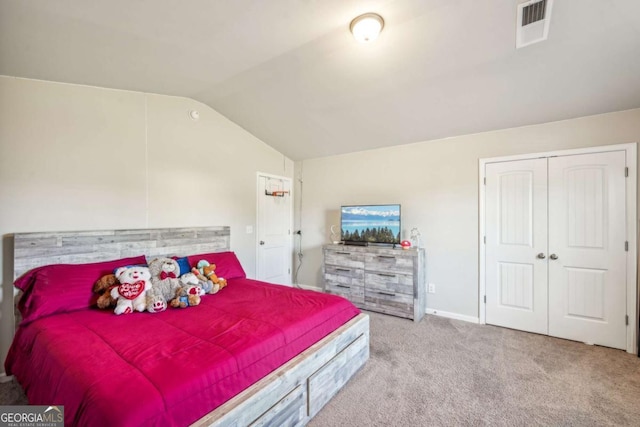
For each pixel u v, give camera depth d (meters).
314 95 3.01
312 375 1.80
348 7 1.75
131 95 2.97
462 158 3.51
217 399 1.32
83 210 2.64
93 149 2.71
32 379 1.66
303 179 4.95
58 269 2.27
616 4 1.66
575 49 2.04
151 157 3.12
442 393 2.05
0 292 2.25
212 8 1.72
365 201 4.28
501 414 1.84
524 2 1.69
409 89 2.74
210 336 1.70
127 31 1.92
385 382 2.19
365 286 3.78
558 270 2.97
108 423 1.04
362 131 3.71
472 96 2.74
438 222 3.66
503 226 3.26
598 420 1.78
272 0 1.67
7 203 2.27
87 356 1.45
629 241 2.66
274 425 1.50
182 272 2.82
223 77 2.72
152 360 1.40
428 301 3.72
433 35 2.01
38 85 2.42
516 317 3.19
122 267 2.42
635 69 2.19
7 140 2.28
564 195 2.94
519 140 3.18
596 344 2.80
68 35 1.90
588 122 2.85
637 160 2.63
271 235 4.58
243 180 4.10
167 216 3.24
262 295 2.59
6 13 1.64
